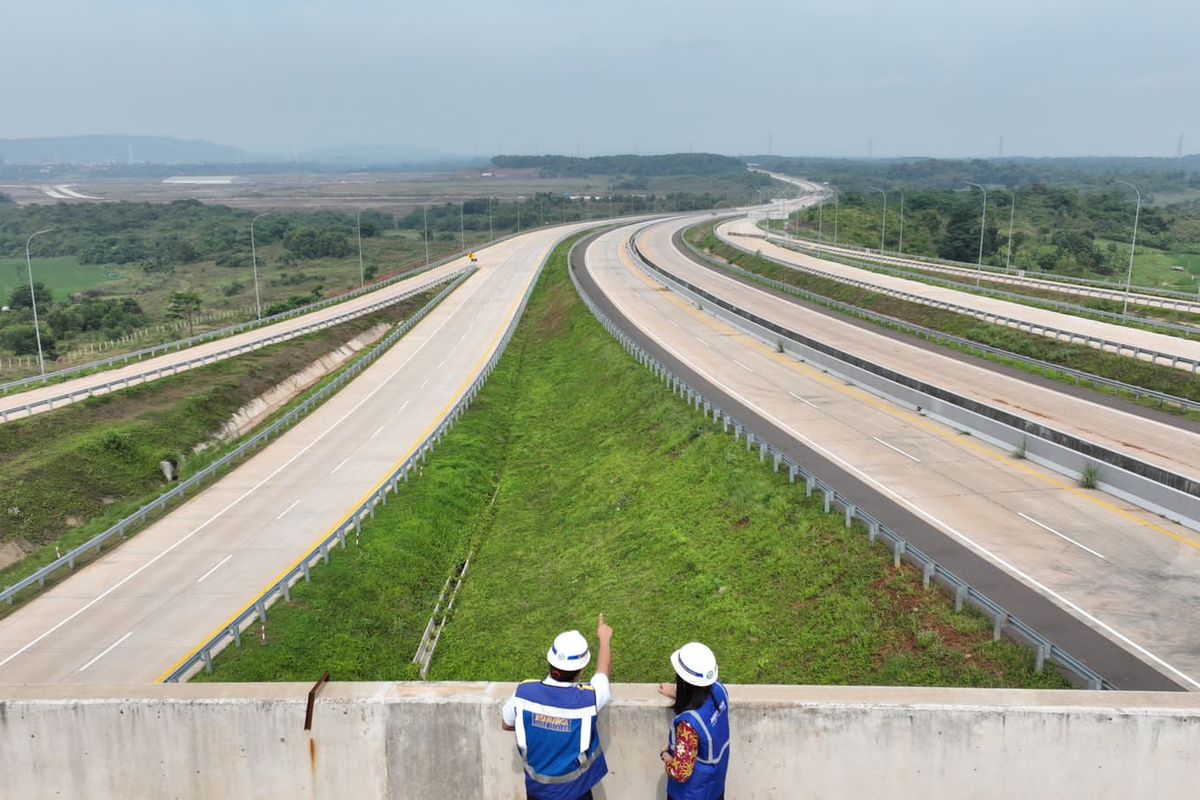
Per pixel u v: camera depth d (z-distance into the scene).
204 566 29.84
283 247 156.88
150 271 136.88
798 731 6.60
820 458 31.30
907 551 21.69
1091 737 6.57
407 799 6.87
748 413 38.19
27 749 6.95
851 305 72.69
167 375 55.06
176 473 44.47
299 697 6.83
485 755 6.76
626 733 6.54
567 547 32.12
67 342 84.62
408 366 61.47
